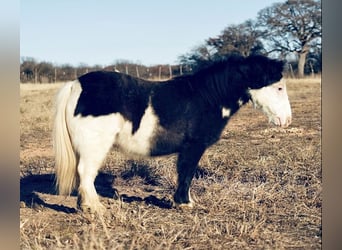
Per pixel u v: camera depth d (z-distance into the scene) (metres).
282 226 5.29
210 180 7.36
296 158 8.55
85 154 5.64
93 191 5.74
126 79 5.86
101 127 5.62
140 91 5.86
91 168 5.68
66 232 5.13
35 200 6.71
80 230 5.17
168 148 6.02
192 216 5.66
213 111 6.06
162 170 8.01
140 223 5.30
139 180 7.81
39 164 9.06
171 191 7.11
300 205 5.93
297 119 14.52
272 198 6.24
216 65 6.18
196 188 7.02
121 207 6.07
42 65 38.06
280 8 42.53
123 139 5.86
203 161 8.67
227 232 5.00
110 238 4.86
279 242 4.73
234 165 8.35
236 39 37.50
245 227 5.01
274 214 5.72
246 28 39.69
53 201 6.67
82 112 5.61
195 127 5.99
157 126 5.86
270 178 7.35
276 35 42.44
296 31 42.38
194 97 5.99
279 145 10.10
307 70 41.91
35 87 28.80
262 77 6.19
